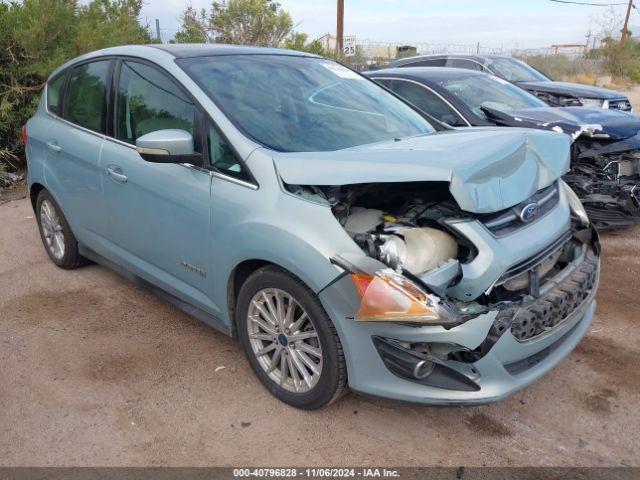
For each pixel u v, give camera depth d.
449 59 10.20
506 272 2.67
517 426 2.95
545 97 8.95
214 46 3.97
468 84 6.61
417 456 2.73
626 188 5.50
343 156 2.84
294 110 3.45
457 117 6.10
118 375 3.41
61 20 8.27
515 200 2.75
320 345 2.79
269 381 3.15
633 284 4.69
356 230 2.77
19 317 4.13
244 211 2.95
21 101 8.37
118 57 3.99
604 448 2.78
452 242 2.75
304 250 2.68
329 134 3.34
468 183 2.54
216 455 2.76
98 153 3.95
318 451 2.77
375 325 2.57
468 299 2.61
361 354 2.64
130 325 4.00
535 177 2.94
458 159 2.62
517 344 2.60
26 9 8.12
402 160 2.67
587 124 5.62
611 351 3.64
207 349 3.69
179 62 3.55
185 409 3.09
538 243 2.79
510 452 2.76
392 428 2.93
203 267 3.29
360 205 3.15
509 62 10.14
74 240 4.72
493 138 2.96
